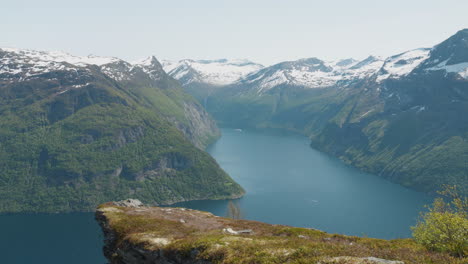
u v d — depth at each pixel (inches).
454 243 1294.3
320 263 1153.4
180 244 1638.8
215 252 1456.7
